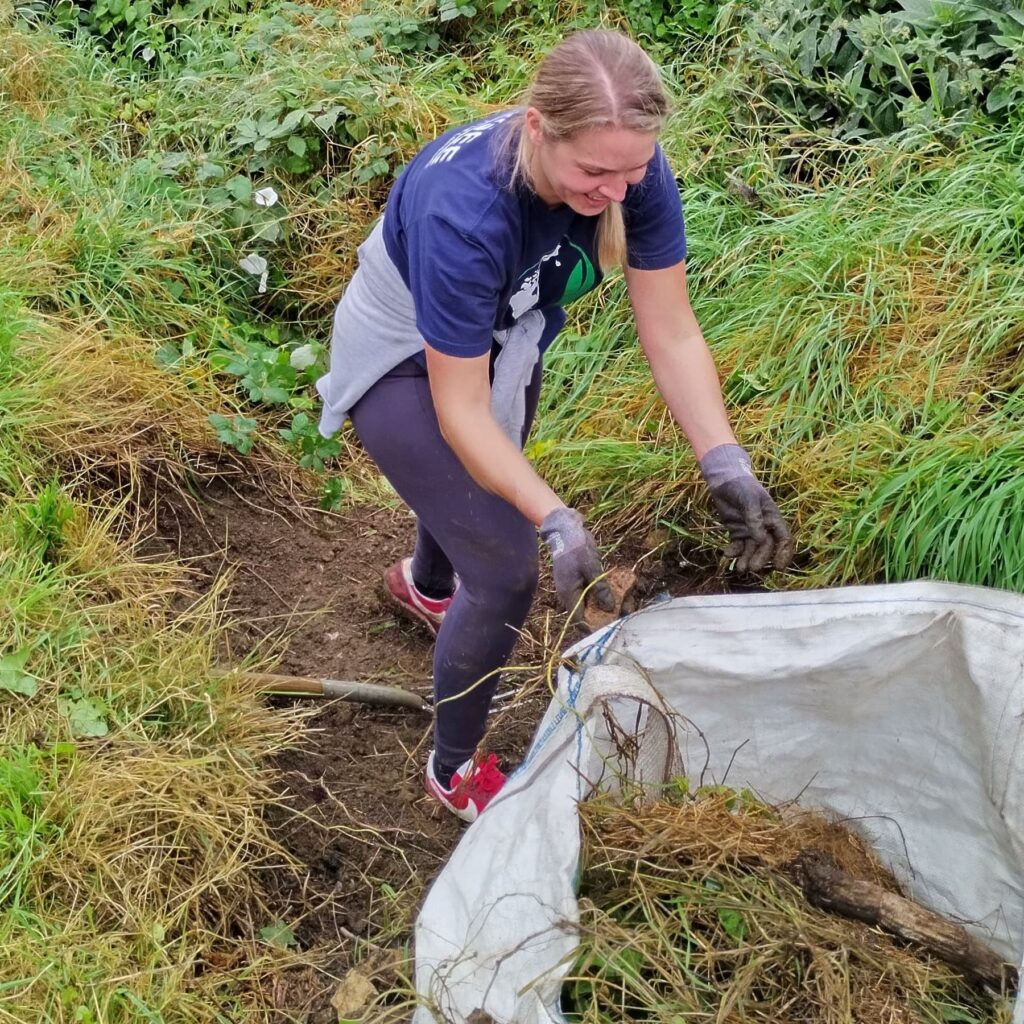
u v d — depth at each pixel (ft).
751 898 6.64
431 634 9.59
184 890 7.21
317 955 7.31
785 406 9.91
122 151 13.78
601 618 6.84
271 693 8.69
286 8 15.37
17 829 7.04
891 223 10.87
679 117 12.96
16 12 15.46
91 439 9.98
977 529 8.18
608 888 6.66
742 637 6.90
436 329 5.97
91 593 8.78
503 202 5.84
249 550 10.26
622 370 11.14
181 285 11.87
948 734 6.94
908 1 12.55
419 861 7.95
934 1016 6.37
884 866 7.45
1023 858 6.47
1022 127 11.12
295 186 13.20
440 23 15.79
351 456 11.44
